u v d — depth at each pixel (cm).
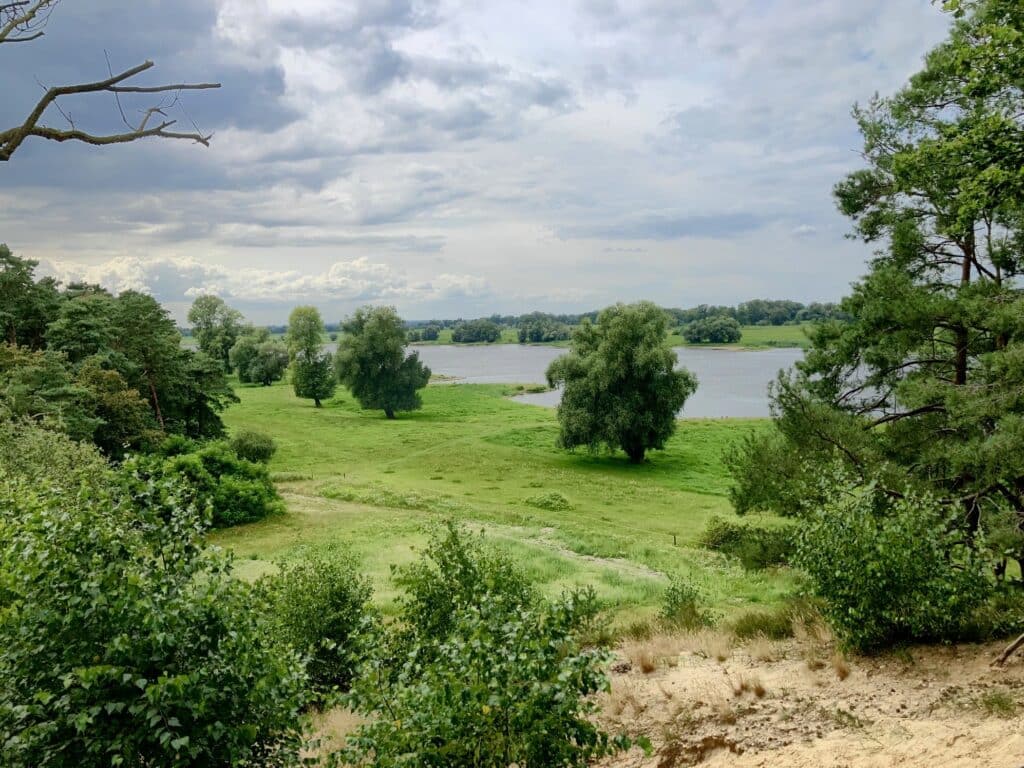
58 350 5325
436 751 523
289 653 704
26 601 589
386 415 9831
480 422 8956
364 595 1411
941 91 1783
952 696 785
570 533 3697
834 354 1992
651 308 6350
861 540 946
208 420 6444
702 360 16738
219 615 620
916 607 920
